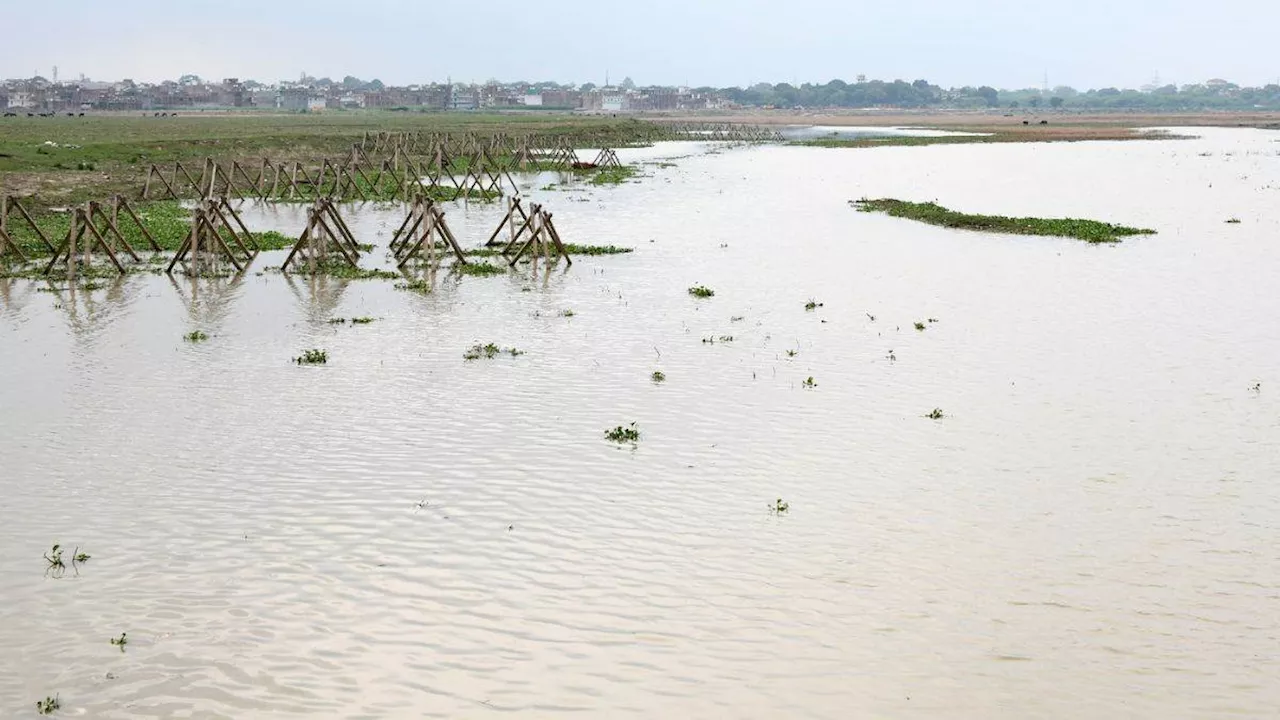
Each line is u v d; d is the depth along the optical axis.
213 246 38.94
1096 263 40.09
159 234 45.88
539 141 114.62
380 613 14.12
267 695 12.27
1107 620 13.94
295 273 38.84
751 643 13.37
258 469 19.30
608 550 16.00
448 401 23.45
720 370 25.98
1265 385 24.42
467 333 29.89
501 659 13.02
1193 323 30.36
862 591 14.71
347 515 17.27
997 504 17.72
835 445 20.62
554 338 29.22
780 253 43.28
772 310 32.66
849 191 68.31
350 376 25.45
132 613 14.12
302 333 29.84
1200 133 151.50
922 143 126.06
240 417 22.27
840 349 27.92
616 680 12.55
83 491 18.25
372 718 11.82
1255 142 126.94
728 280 37.53
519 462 19.67
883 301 33.78
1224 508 17.56
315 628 13.74
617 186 72.44
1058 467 19.41
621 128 150.75
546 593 14.66
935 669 12.79
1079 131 159.75
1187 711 11.98
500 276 38.53
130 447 20.42
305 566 15.47
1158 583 14.96
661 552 15.93
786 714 11.88
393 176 73.69
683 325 30.75
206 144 83.50
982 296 34.38
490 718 11.80
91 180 61.97
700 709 11.97
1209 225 50.09
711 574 15.21
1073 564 15.54
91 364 26.42
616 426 21.80
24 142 78.38
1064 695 12.27
